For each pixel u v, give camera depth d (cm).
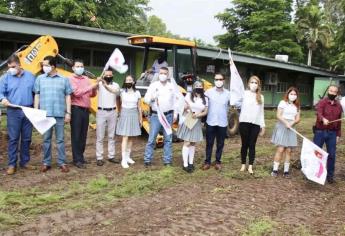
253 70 2762
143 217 557
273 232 530
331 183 797
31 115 717
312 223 576
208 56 2092
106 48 1770
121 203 611
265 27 4069
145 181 712
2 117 1196
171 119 820
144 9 3092
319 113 784
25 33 1362
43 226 513
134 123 816
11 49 1485
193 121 797
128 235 494
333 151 794
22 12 2438
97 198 624
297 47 4141
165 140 844
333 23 4653
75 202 601
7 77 741
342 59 2584
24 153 778
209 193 682
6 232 491
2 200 584
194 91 803
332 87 775
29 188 656
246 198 666
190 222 546
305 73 3281
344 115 895
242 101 802
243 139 814
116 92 821
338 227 563
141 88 1084
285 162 823
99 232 500
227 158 950
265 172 831
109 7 2756
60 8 2148
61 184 686
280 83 3169
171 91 810
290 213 612
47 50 970
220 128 820
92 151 983
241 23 4262
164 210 589
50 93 741
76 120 789
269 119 2089
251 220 565
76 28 1494
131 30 2842
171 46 1133
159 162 880
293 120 792
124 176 750
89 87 790
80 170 782
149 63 1190
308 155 743
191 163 814
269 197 681
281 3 4141
